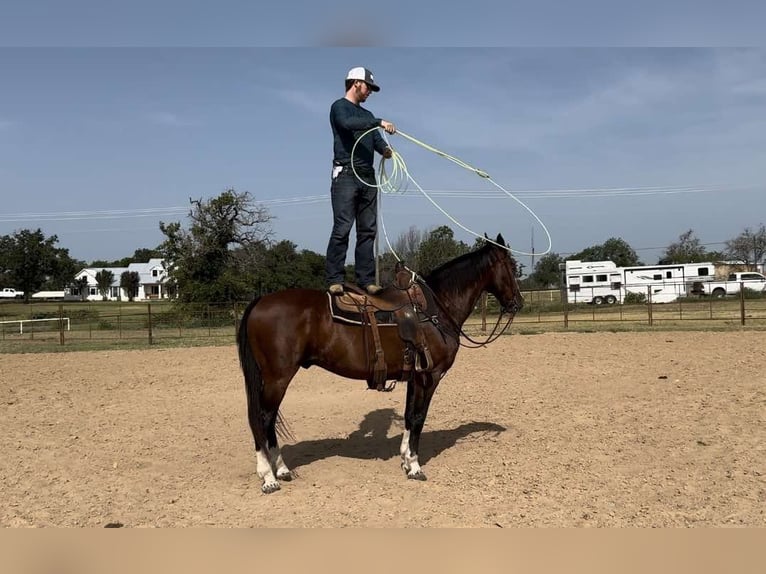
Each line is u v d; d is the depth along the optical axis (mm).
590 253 83250
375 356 5551
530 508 4871
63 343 21062
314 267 48094
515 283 6434
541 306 36312
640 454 6281
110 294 99250
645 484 5363
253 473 6109
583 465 5988
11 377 12906
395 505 5023
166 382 12156
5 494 5422
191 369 13984
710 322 23109
